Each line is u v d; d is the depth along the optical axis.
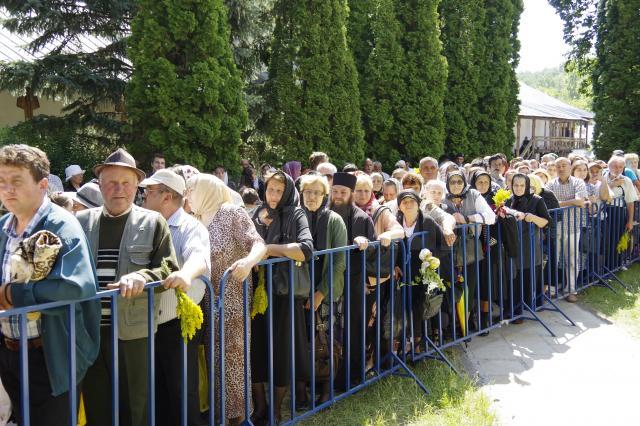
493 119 18.30
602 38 17.42
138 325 3.03
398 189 6.22
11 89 10.51
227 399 3.62
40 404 2.59
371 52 15.70
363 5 15.98
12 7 10.57
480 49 17.89
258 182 12.38
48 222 2.45
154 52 10.38
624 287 7.91
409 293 4.78
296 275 3.82
